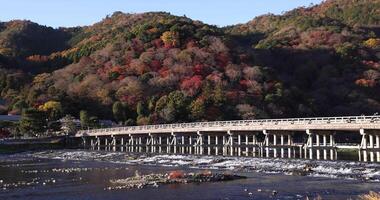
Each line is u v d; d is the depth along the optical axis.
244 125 76.69
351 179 47.81
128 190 45.97
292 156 74.81
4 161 85.38
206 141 107.38
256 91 127.25
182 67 143.25
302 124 66.19
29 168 70.56
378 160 59.53
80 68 169.12
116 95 143.25
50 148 118.31
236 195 41.81
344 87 137.12
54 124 129.00
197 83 131.38
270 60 161.62
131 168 66.50
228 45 156.00
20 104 147.25
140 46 165.88
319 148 66.56
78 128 130.75
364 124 57.09
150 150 107.19
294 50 168.88
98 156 89.94
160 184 48.88
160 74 145.38
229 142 81.56
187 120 120.88
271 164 61.19
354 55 155.62
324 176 50.72
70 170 66.06
